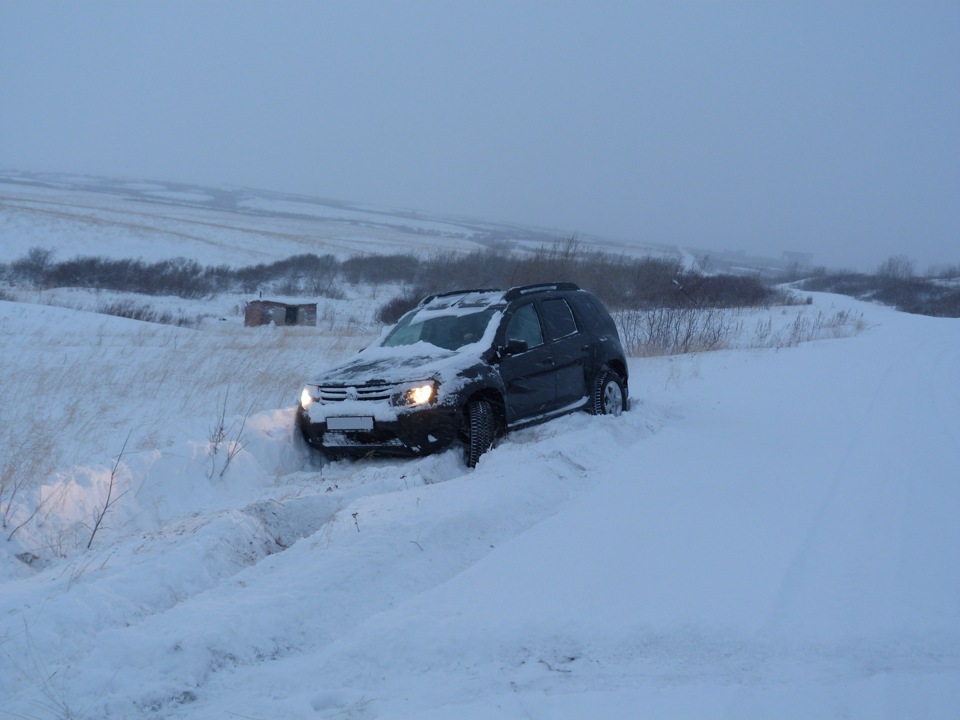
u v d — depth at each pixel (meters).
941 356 17.95
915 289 63.34
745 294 41.38
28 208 91.31
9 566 5.42
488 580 4.89
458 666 3.86
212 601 4.51
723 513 6.17
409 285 53.59
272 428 8.62
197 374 12.97
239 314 43.47
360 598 4.69
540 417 9.14
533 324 9.44
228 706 3.57
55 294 43.00
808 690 3.56
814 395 12.20
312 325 37.03
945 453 8.16
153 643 3.90
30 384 11.66
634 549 5.37
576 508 6.37
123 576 4.73
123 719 3.46
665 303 24.66
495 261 39.41
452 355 8.45
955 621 4.22
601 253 28.19
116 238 80.44
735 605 4.41
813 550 5.32
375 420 8.00
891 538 5.55
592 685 3.64
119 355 15.78
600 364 10.04
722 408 11.12
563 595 4.61
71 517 6.23
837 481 7.09
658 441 8.89
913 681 3.63
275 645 4.14
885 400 11.62
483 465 7.48
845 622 4.20
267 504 6.11
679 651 3.94
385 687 3.70
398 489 7.09
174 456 7.43
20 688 3.69
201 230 97.88
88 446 8.22
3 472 6.76
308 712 3.47
